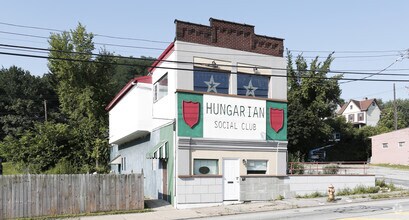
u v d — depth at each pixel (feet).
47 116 242.78
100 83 180.34
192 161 66.74
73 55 172.24
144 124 81.46
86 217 57.67
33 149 110.42
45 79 254.47
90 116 172.14
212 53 70.23
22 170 107.55
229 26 72.54
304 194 75.66
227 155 69.67
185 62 65.10
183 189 65.46
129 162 103.24
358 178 81.46
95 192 61.72
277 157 74.23
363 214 52.85
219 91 71.10
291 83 176.65
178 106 66.59
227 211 61.00
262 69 75.15
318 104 170.81
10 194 56.95
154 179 80.18
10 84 245.65
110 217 57.36
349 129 204.44
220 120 69.62
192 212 61.00
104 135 124.47
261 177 71.92
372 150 184.85
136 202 63.93
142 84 82.33
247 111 72.33
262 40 75.77
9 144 110.01
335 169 90.89
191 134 67.00
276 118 75.25
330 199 68.80
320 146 186.50
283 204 66.59
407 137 168.04
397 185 96.27
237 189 69.87
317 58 174.81
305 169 91.50
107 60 179.11
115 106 106.32
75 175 60.85
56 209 59.36
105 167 122.11
